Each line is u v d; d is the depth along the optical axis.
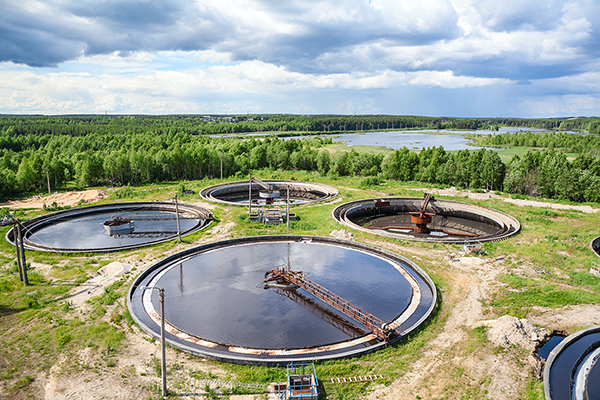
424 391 25.69
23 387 25.48
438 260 51.78
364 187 108.75
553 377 27.56
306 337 33.59
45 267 47.31
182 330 34.34
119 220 68.25
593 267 47.72
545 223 71.12
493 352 30.03
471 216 86.88
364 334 34.31
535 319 35.75
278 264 51.72
